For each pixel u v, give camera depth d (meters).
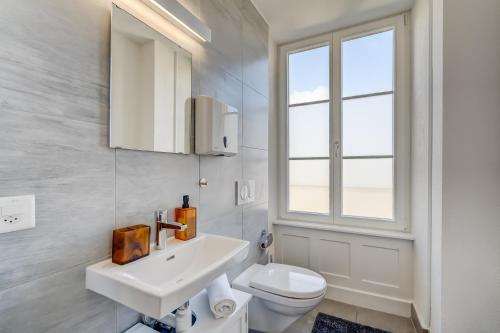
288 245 2.35
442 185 1.33
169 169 1.14
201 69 1.34
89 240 0.82
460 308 1.30
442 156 1.32
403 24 1.99
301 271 1.71
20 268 0.66
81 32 0.80
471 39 1.28
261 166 2.02
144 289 0.68
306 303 1.43
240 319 1.16
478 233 1.27
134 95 0.97
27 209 0.66
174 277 1.01
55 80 0.73
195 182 1.30
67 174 0.76
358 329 1.77
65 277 0.76
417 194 1.79
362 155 2.15
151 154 1.05
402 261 1.95
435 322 1.43
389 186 2.07
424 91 1.60
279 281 1.56
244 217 1.76
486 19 1.26
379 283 2.02
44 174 0.70
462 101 1.29
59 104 0.74
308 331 1.75
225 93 1.55
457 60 1.29
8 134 0.63
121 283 0.72
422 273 1.66
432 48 1.50
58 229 0.74
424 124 1.61
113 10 0.89
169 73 1.13
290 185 2.46
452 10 1.30
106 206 0.87
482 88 1.26
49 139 0.71
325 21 2.11
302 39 2.38
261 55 2.03
